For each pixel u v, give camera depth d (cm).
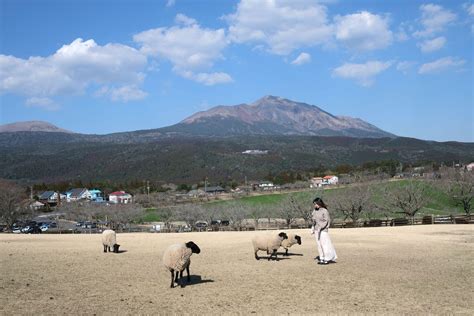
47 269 1886
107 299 1316
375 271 1745
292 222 8350
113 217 9550
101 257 2311
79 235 4644
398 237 3275
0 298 1326
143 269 1880
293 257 2173
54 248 2842
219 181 18138
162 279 1634
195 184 17638
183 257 1477
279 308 1205
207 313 1161
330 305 1232
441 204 9144
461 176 8650
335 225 6147
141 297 1340
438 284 1498
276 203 9406
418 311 1170
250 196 11531
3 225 9075
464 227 4438
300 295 1349
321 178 14638
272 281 1563
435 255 2205
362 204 7488
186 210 9081
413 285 1482
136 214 9650
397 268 1816
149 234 4547
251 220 9475
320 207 1969
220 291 1414
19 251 2633
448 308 1198
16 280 1623
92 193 16150
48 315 1142
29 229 7712
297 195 9256
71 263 2073
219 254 2342
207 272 1767
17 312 1168
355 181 11381
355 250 2422
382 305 1230
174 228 8288
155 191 15138
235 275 1691
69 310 1191
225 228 7469
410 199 7488
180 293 1392
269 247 2058
